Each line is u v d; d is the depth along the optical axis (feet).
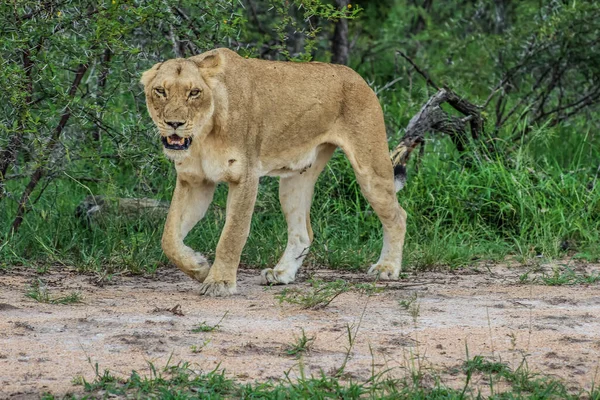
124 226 51.16
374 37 91.66
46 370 27.63
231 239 39.55
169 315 34.91
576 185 59.77
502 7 86.33
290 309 36.42
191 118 37.14
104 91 49.83
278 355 29.76
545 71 71.92
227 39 54.60
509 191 57.36
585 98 70.69
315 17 84.38
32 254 48.62
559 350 30.91
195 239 50.90
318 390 25.53
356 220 53.93
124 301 37.60
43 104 48.34
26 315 34.42
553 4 73.51
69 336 31.45
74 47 46.39
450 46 79.97
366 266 48.73
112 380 26.50
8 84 44.39
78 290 40.16
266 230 52.85
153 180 55.21
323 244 50.24
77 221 52.11
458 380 27.58
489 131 62.44
